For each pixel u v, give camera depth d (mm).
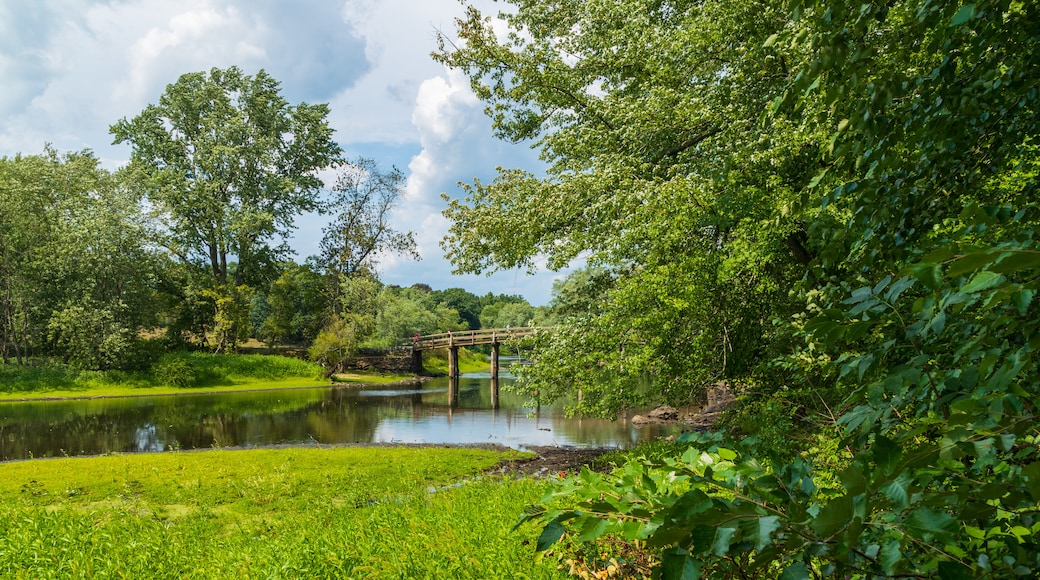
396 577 4348
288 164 45969
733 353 10383
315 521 7160
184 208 40469
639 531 1340
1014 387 1331
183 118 42375
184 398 31953
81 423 22344
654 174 10859
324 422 22531
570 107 13914
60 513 7562
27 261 36000
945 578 1072
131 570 5473
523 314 90000
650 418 21438
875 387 1580
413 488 9812
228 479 11523
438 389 38969
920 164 2469
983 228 1997
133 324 38375
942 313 1464
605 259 10273
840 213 4320
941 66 2367
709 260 9398
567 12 14156
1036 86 2246
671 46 10617
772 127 8266
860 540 1219
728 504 1231
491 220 12672
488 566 4246
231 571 5059
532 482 8117
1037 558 1176
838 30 2287
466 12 13664
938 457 1165
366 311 47062
